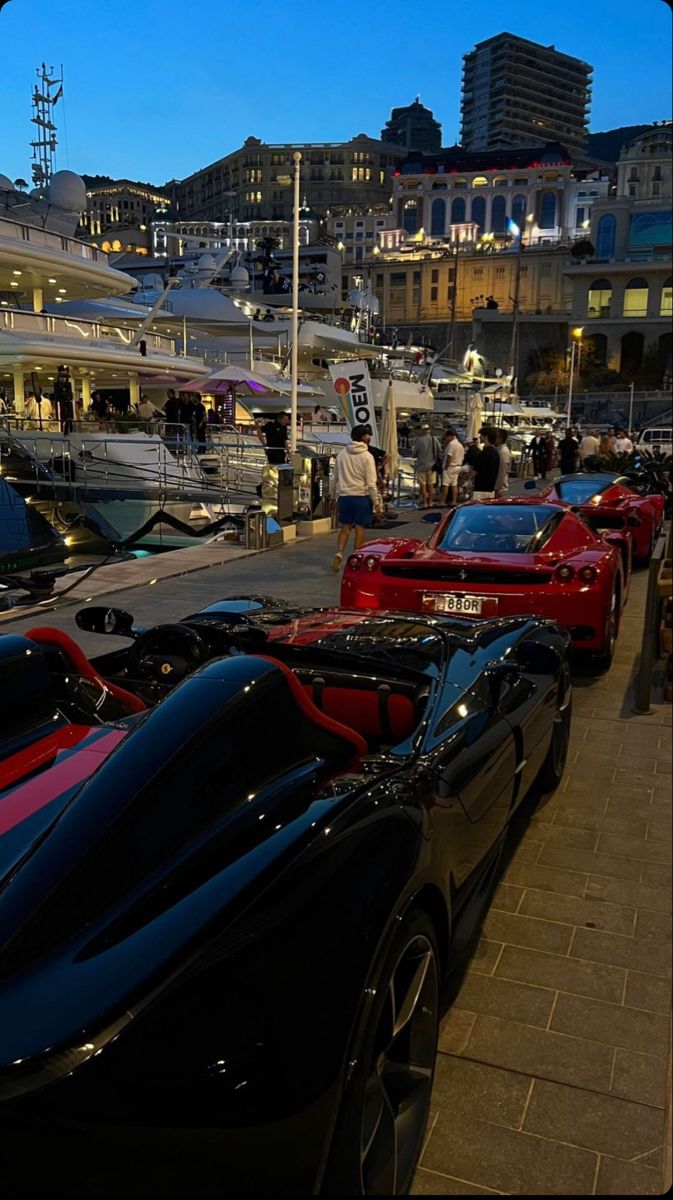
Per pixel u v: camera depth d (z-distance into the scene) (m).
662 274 93.69
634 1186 1.92
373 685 3.09
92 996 1.40
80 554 15.41
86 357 22.89
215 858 1.68
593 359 93.50
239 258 46.31
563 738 4.20
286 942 1.54
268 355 36.81
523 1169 1.96
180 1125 1.33
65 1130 1.29
